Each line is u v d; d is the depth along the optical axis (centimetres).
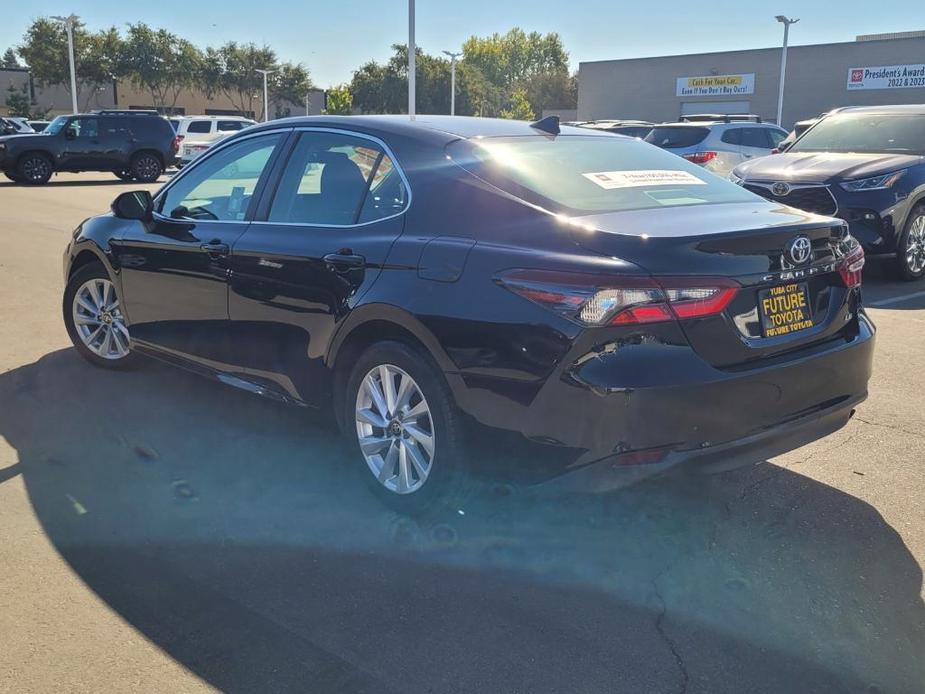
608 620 289
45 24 5756
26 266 954
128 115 2422
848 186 848
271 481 395
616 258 294
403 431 351
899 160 877
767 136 1717
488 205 338
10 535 341
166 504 371
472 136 382
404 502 353
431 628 284
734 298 304
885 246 846
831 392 342
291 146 425
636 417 288
